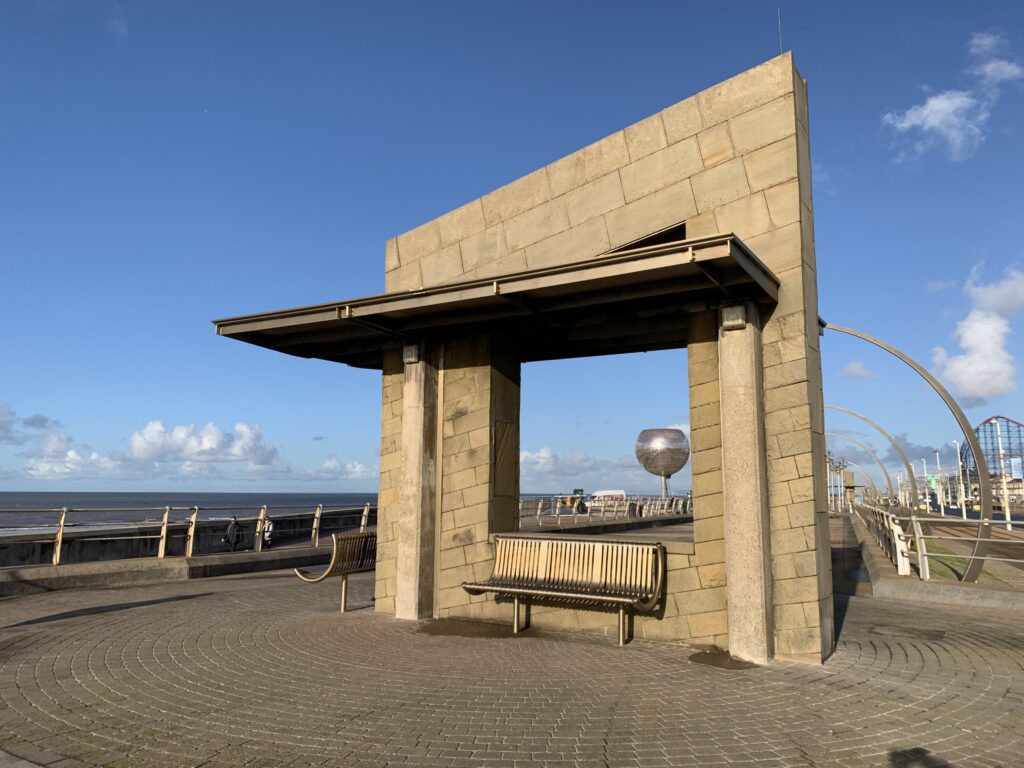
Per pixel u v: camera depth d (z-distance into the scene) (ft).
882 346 51.16
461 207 33.45
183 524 54.70
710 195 25.41
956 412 47.52
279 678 19.98
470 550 29.58
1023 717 16.74
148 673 20.61
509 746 14.62
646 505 132.46
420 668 21.12
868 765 13.74
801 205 23.71
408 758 13.99
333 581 45.60
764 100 24.47
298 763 13.78
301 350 34.42
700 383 25.20
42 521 263.49
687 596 24.56
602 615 26.17
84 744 14.89
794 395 23.00
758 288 22.76
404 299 25.88
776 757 14.10
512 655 22.82
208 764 13.79
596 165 28.71
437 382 31.60
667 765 13.66
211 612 31.78
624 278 22.35
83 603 34.78
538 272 22.80
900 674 20.81
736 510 22.76
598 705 17.38
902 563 43.27
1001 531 111.45
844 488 253.44
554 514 104.32
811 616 22.06
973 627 29.55
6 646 24.32
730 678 19.99
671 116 26.71
